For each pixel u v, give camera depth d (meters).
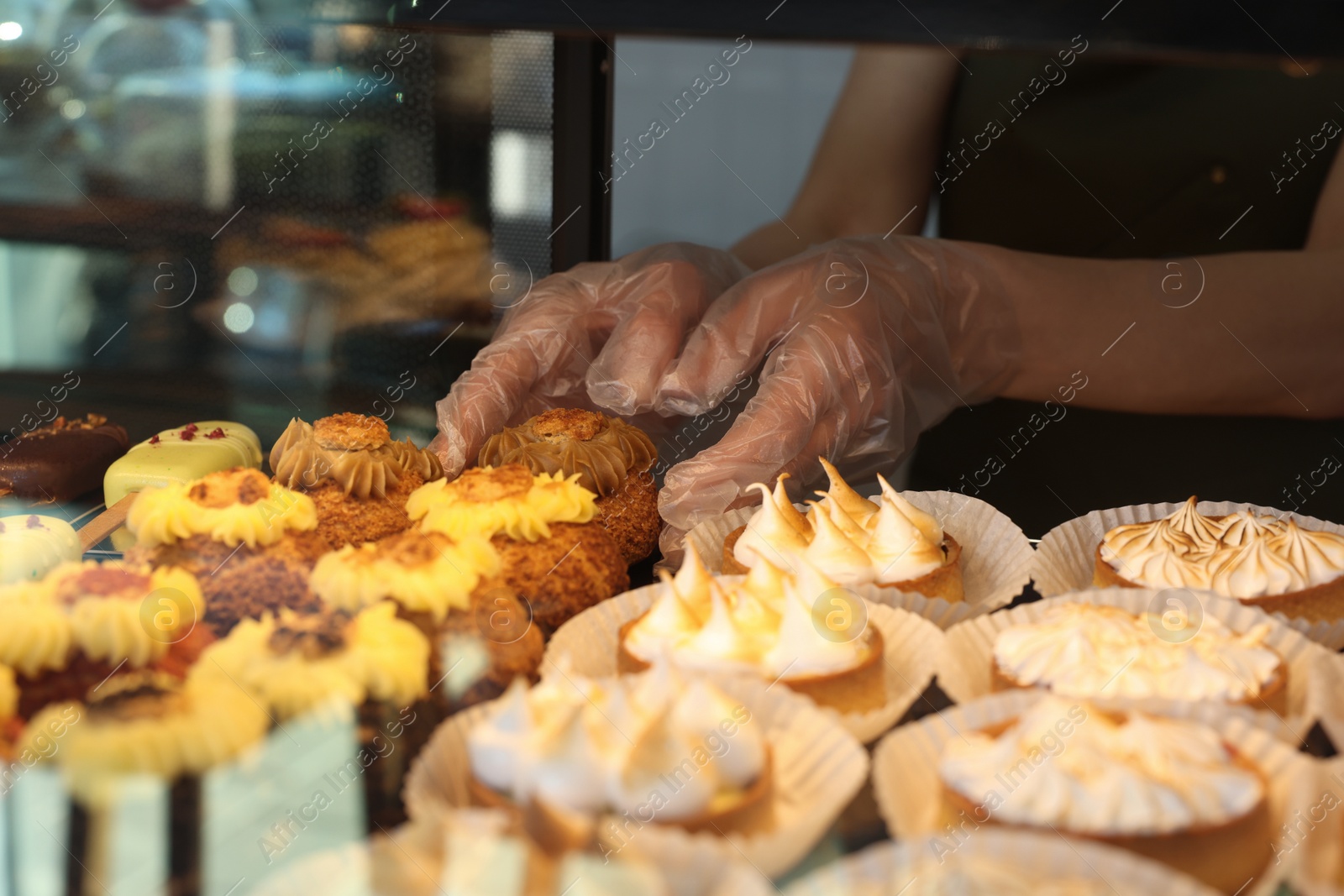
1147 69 2.18
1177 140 2.16
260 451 1.71
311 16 1.09
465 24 0.97
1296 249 2.21
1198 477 1.99
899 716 1.17
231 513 1.31
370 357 1.81
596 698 1.03
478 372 1.75
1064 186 2.24
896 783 0.98
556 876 0.82
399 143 1.76
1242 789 0.92
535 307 1.87
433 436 1.78
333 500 1.48
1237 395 2.08
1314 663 1.11
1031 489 1.99
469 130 1.86
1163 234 2.21
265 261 1.69
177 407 1.68
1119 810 0.90
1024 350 2.06
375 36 1.68
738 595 1.22
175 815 0.92
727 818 0.91
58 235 1.58
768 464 1.60
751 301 1.83
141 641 1.09
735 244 2.39
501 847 0.85
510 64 1.89
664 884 0.82
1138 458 2.04
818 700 1.12
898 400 1.77
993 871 0.84
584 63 1.91
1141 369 2.03
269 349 1.72
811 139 2.46
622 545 1.53
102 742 0.96
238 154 1.64
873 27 0.88
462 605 1.20
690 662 1.15
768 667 1.14
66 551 1.36
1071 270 2.11
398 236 1.80
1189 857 0.88
